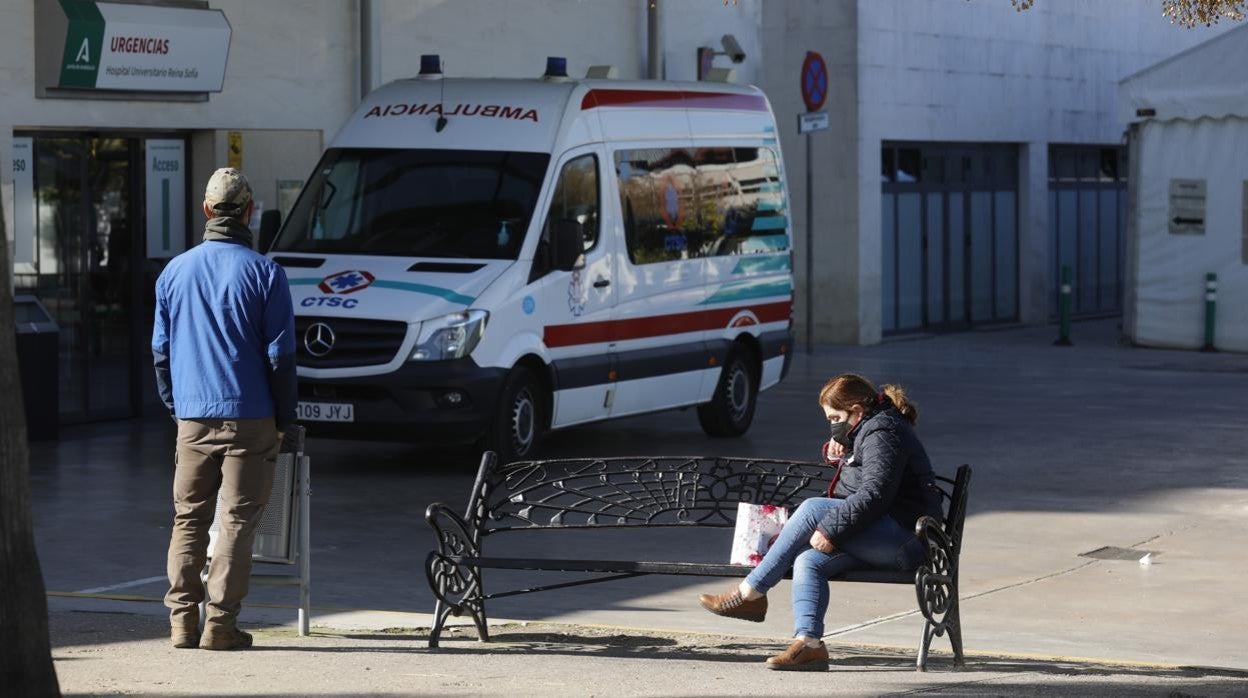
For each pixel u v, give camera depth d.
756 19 75.38
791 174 86.62
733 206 52.44
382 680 22.19
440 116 47.03
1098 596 31.52
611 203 47.28
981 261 98.00
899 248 90.94
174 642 24.53
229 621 24.41
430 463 46.69
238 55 55.53
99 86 50.62
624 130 48.31
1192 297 83.69
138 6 51.31
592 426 55.12
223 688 21.45
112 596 29.56
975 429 55.09
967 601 30.98
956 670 24.19
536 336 44.25
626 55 69.50
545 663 23.89
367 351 42.41
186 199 55.59
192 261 24.22
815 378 70.81
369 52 59.03
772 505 25.83
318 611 28.33
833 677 23.17
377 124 47.53
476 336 42.56
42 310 50.16
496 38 63.94
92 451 48.44
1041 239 101.75
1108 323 103.88
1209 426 56.00
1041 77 100.94
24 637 17.25
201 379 24.08
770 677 23.06
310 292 43.28
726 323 51.72
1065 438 53.00
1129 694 21.92
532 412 44.53
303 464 25.34
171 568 24.61
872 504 23.78
